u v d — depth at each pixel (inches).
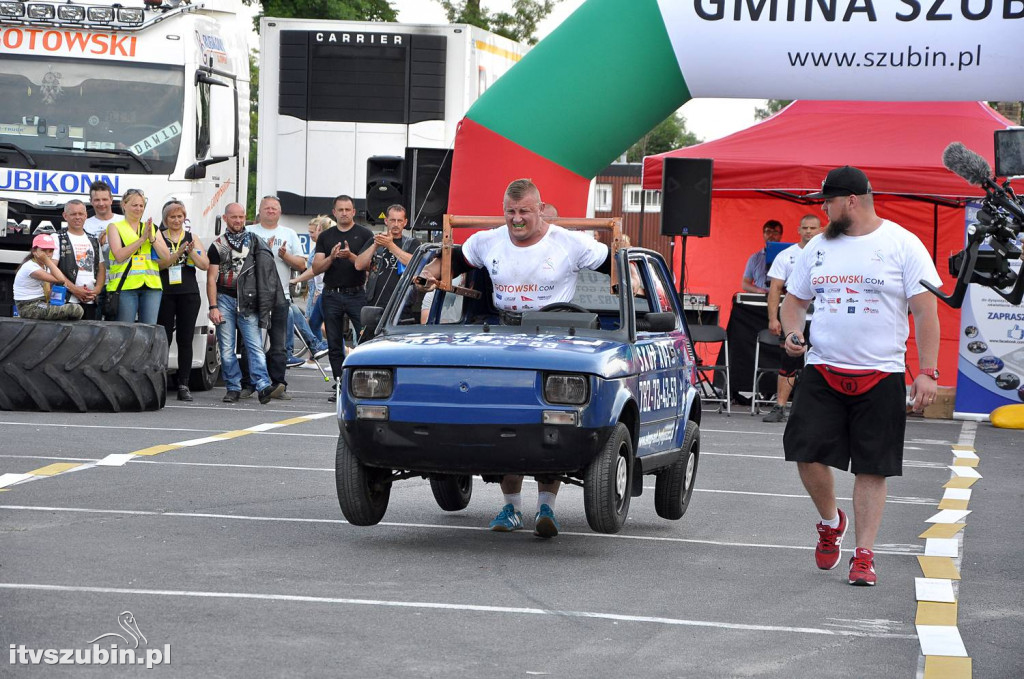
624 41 927.0
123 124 995.9
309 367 1360.7
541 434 469.1
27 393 869.2
